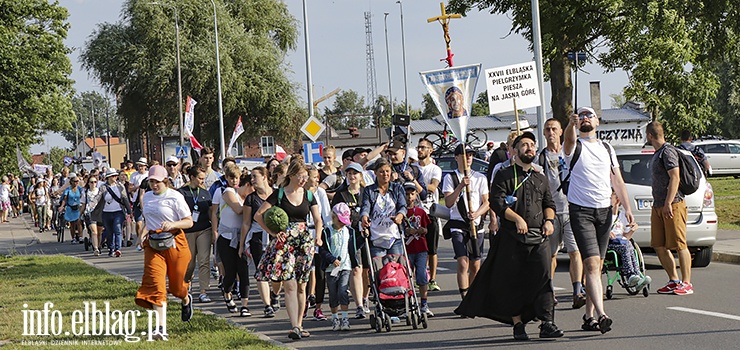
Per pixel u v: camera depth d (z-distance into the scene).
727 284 13.19
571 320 10.49
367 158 13.62
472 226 11.10
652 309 11.09
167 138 58.56
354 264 11.02
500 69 14.90
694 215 15.03
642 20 27.53
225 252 12.30
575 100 17.30
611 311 11.07
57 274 17.30
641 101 40.44
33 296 13.76
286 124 58.50
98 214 23.03
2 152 54.12
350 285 11.29
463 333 10.02
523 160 9.05
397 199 10.65
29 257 21.83
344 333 10.46
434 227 13.12
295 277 10.05
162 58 54.12
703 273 14.66
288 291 10.06
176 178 17.77
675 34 30.03
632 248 12.01
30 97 46.84
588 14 32.91
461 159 11.34
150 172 9.90
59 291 14.39
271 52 58.78
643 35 33.16
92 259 22.03
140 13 54.50
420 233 11.02
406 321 10.51
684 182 12.09
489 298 9.27
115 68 55.22
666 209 12.01
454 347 9.23
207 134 57.94
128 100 56.91
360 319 11.40
